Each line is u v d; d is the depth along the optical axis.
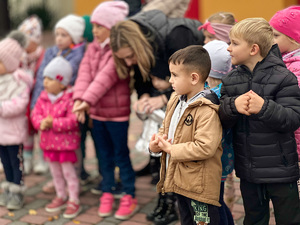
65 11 19.73
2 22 13.69
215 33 3.16
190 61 2.42
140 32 3.29
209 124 2.38
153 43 3.31
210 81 2.95
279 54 2.50
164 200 3.56
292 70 2.76
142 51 3.24
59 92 3.82
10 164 4.01
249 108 2.28
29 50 4.72
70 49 4.22
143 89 3.66
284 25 2.77
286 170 2.44
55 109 3.76
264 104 2.26
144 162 5.15
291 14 2.75
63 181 3.96
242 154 2.52
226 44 2.95
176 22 3.45
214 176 2.47
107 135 3.81
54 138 3.74
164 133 2.65
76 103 3.66
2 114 3.78
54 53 4.34
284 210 2.52
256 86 2.43
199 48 2.49
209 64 2.50
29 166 4.95
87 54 3.84
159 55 3.35
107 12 3.63
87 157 5.45
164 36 3.33
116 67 3.52
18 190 3.98
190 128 2.45
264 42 2.38
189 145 2.39
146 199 4.10
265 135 2.42
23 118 3.98
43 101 3.89
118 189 4.26
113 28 3.37
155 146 2.57
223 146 2.65
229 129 2.63
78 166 4.12
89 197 4.24
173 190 2.57
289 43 2.82
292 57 2.81
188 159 2.39
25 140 3.98
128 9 4.19
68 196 4.22
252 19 2.44
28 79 4.02
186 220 2.70
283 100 2.36
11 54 3.83
